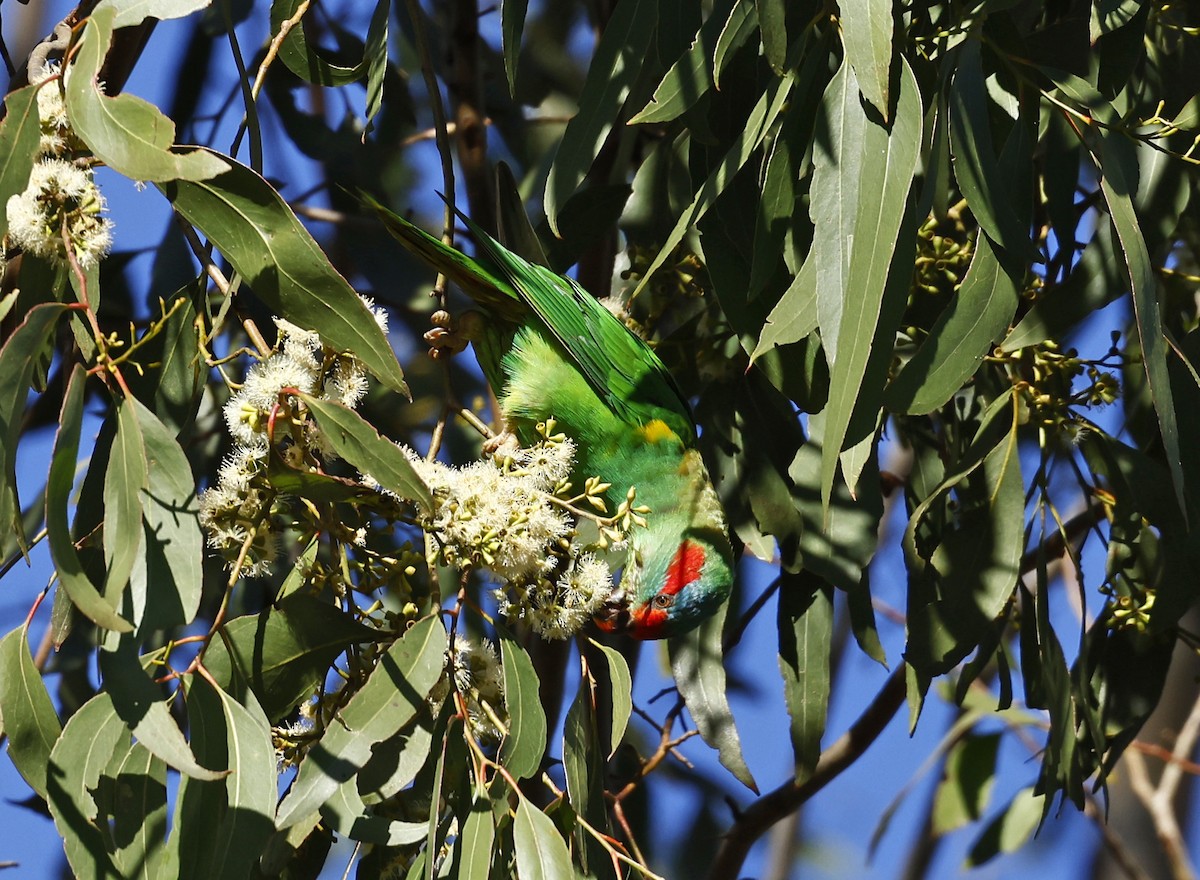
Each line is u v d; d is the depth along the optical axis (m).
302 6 6.15
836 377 4.91
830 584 7.37
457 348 8.22
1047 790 6.76
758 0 5.64
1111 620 7.48
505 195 7.71
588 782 5.89
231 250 4.98
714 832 10.31
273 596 8.55
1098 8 6.54
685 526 7.92
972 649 6.82
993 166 5.95
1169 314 8.12
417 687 4.98
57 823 4.68
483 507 5.31
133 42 7.39
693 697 7.66
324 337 5.02
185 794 4.81
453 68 9.05
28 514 8.91
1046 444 7.13
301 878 6.20
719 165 6.08
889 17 5.07
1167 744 11.22
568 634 5.62
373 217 10.23
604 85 6.35
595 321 8.05
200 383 6.12
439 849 5.37
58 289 5.66
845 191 5.10
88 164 5.30
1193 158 7.24
